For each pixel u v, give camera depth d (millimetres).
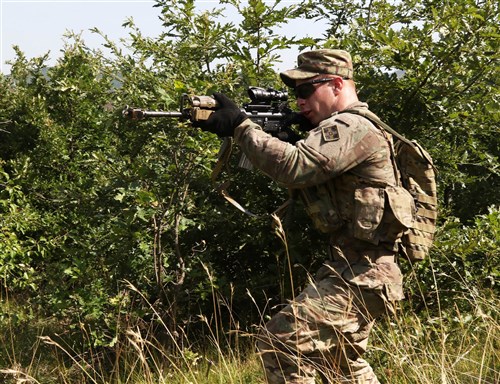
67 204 6375
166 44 6285
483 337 5094
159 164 5852
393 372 4133
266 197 6160
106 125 6121
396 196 3537
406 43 5855
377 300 3600
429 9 6812
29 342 6559
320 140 3463
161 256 6043
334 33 7008
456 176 6262
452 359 4645
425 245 3750
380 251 3592
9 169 9047
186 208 5945
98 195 6125
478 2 6461
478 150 6441
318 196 3645
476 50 5930
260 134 3514
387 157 3570
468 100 6066
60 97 8727
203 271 6000
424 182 3795
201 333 6180
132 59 6117
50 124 8656
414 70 6008
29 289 7934
